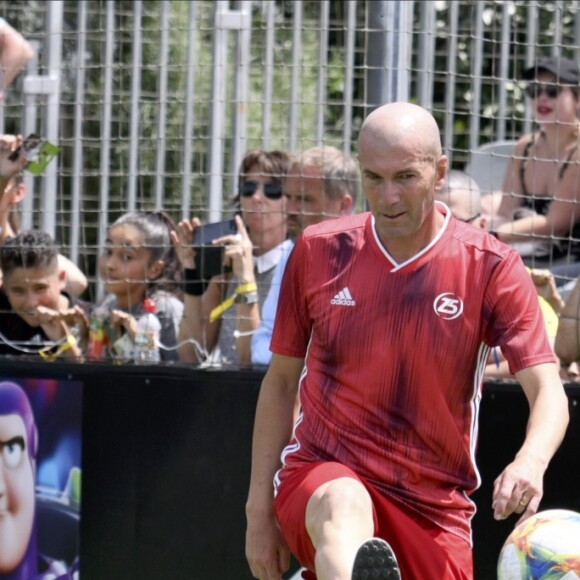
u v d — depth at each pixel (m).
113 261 15.21
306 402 10.98
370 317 10.61
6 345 15.69
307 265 10.95
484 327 10.65
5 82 16.20
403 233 10.21
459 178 15.52
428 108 15.88
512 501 9.61
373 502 10.62
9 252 15.31
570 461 13.30
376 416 10.64
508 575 10.37
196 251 14.84
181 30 16.53
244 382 13.84
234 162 17.00
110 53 16.64
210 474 13.96
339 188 14.70
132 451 14.17
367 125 10.21
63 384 14.34
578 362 13.95
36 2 18.25
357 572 9.23
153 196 18.05
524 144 16.17
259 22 19.23
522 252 15.57
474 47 17.42
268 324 14.59
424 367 10.52
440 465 10.71
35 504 14.45
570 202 14.82
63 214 16.61
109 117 16.52
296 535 10.43
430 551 10.66
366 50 14.49
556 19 17.06
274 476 11.24
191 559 14.00
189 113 16.70
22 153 15.54
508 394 13.36
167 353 15.12
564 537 10.22
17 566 14.50
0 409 14.53
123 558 14.20
